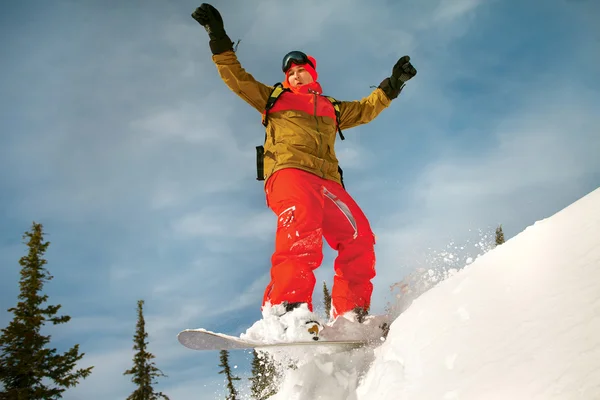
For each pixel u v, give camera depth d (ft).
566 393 3.19
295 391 6.96
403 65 11.95
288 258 8.73
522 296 4.62
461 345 4.71
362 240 9.68
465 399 3.96
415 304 6.52
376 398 5.45
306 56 11.40
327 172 9.86
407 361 5.41
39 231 81.41
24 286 77.36
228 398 8.21
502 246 5.93
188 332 7.05
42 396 70.28
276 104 10.37
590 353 3.34
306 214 8.97
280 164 9.68
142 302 91.25
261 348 7.63
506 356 4.05
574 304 3.93
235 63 10.27
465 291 5.55
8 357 71.77
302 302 8.36
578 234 4.81
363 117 11.83
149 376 87.51
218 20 10.24
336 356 7.31
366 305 9.26
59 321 78.38
